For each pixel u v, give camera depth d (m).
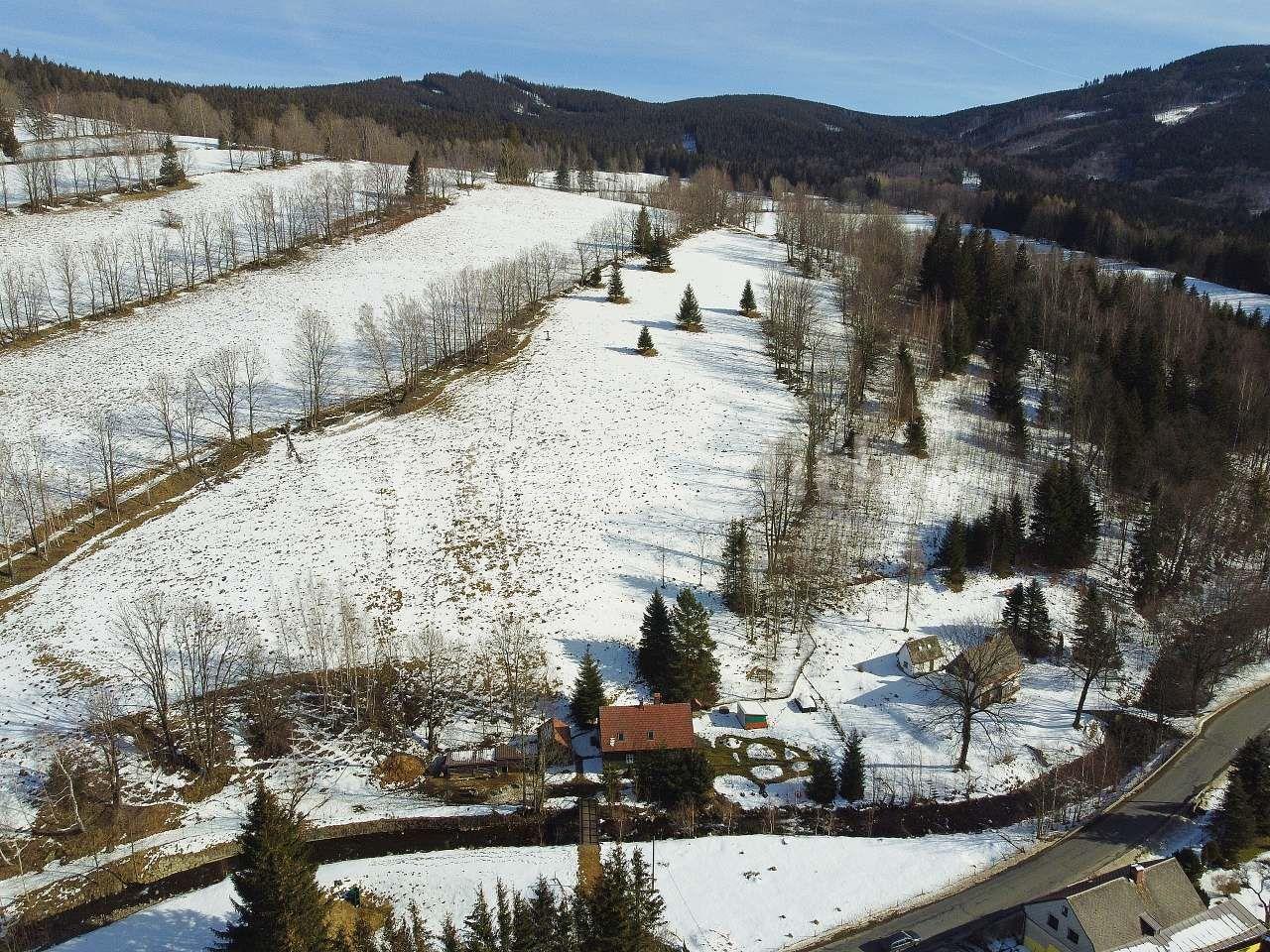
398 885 47.66
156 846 50.53
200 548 75.12
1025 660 68.94
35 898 47.06
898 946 43.34
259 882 37.94
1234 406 101.00
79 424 89.88
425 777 56.69
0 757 54.91
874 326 114.25
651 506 83.19
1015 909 45.78
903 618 72.56
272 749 57.69
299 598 69.38
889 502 85.62
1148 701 63.62
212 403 96.56
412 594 70.56
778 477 82.12
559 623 68.44
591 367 111.50
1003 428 101.00
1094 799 54.91
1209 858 48.94
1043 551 80.50
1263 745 52.06
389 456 89.88
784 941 44.09
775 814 53.44
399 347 113.75
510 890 46.81
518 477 86.62
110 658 62.97
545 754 54.88
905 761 58.06
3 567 72.06
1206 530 80.81
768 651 67.81
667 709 57.22
